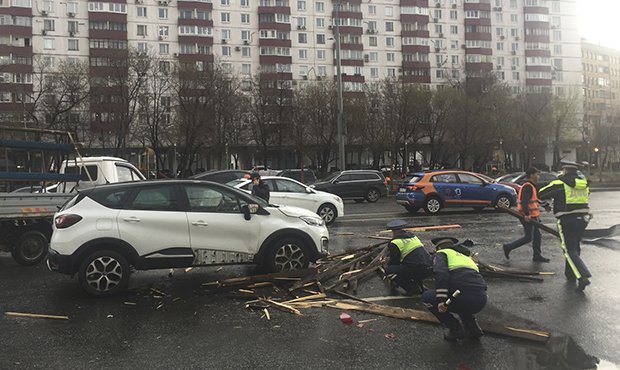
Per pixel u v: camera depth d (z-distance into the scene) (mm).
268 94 44750
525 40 79125
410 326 5008
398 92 42562
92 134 40875
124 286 6277
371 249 8195
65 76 38469
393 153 45094
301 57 69625
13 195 8305
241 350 4387
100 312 5590
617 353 4258
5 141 8461
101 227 6164
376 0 73062
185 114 39781
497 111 44750
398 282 6215
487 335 4703
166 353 4328
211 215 6594
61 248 6082
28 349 4441
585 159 68812
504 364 4027
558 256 8719
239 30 67250
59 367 4031
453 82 51969
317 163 51125
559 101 53531
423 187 16641
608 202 21625
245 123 44000
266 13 67938
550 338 4617
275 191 13477
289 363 4090
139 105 40688
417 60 73875
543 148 54125
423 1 74438
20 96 48844
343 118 28422
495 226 13000
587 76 107188
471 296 4410
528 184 8281
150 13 63406
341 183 22625
